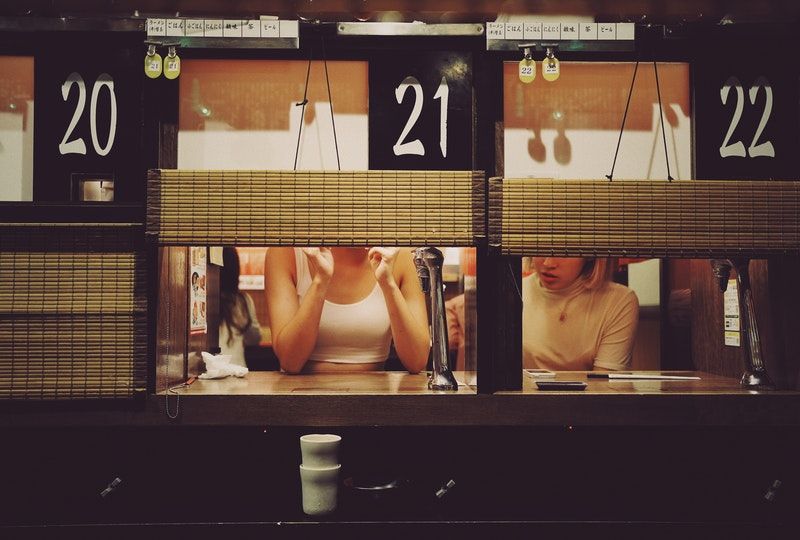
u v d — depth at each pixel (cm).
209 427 178
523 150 194
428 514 166
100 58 185
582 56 191
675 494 178
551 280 269
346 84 195
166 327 186
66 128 184
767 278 204
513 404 175
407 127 188
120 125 184
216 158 194
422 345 216
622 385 196
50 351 176
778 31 184
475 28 182
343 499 167
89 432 177
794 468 179
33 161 186
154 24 178
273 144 195
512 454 179
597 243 178
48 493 176
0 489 175
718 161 193
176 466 177
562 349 268
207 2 190
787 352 195
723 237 180
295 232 175
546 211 178
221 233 175
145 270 178
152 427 177
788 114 193
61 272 177
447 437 179
